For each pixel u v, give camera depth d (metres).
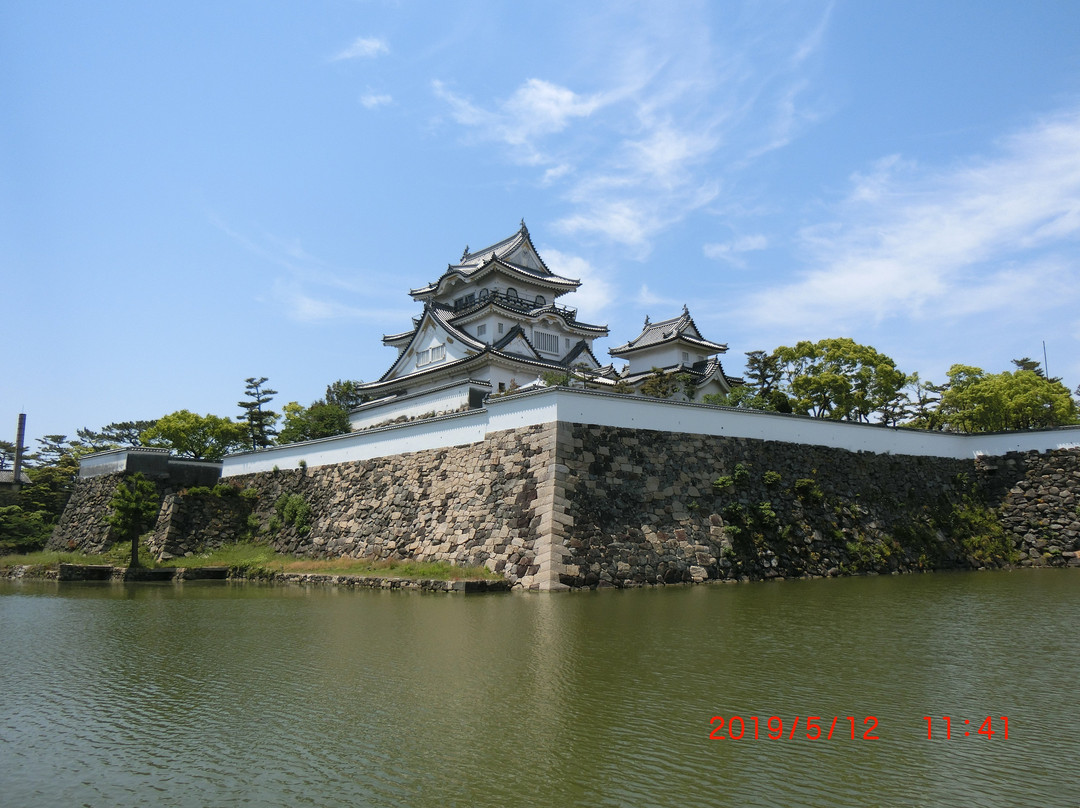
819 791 9.53
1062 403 47.19
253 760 10.82
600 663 15.53
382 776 10.17
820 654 16.19
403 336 66.94
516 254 62.44
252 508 43.53
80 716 12.91
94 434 74.56
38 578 38.59
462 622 20.19
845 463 35.09
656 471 29.92
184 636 19.69
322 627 20.34
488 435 31.73
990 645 17.02
